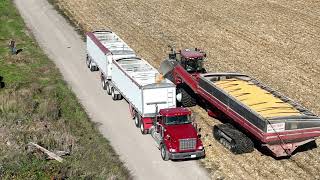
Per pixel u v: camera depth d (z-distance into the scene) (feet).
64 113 107.96
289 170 87.81
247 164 89.61
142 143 96.78
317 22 172.14
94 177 81.92
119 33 162.61
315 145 96.12
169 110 92.38
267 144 86.89
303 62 138.10
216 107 99.66
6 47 148.36
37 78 126.31
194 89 105.81
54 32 164.66
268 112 88.53
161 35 160.56
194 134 88.84
